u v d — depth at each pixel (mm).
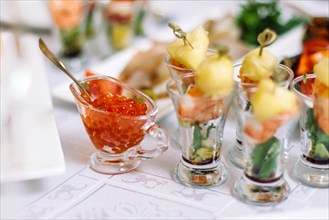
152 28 905
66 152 557
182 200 483
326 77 465
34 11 802
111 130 508
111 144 519
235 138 585
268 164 470
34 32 744
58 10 746
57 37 771
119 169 524
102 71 729
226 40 788
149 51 736
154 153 515
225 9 934
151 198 487
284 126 456
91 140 535
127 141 515
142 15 869
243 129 464
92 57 807
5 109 561
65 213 469
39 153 504
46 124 547
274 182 480
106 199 486
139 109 523
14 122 550
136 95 542
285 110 441
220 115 485
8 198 485
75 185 505
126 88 548
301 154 520
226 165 539
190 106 469
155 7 936
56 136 529
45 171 483
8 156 499
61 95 655
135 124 504
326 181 502
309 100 489
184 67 530
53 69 744
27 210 471
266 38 501
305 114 497
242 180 490
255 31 827
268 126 449
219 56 460
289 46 783
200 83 462
